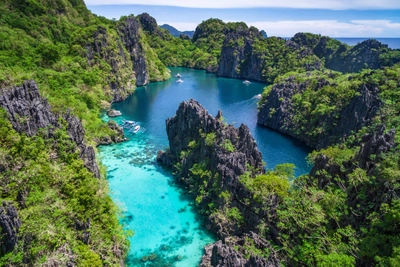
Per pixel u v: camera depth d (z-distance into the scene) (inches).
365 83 3673.7
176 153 3243.1
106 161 3390.7
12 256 1332.4
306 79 4884.4
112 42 6299.2
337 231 1675.7
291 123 4352.9
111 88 5954.7
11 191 1604.3
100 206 1941.4
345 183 2036.2
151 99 6294.3
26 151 1856.5
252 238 1840.6
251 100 6299.2
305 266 1718.8
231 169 2377.0
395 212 1455.5
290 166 2475.4
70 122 2389.3
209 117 2938.0
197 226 2338.8
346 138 3395.7
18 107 2030.0
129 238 2183.8
